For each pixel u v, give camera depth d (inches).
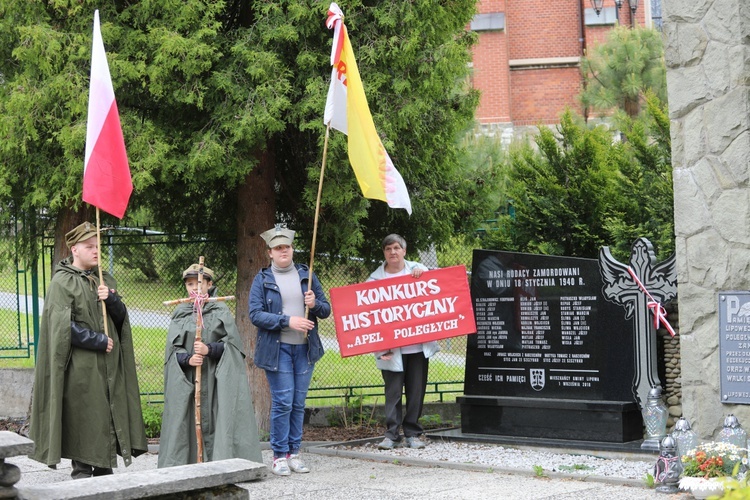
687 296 288.0
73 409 252.4
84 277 261.9
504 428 362.9
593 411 342.0
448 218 424.2
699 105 285.6
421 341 352.2
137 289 433.1
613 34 876.6
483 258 375.2
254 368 384.8
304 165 405.1
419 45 356.2
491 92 1163.9
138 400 267.3
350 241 364.8
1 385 440.5
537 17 1199.6
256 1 348.8
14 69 354.6
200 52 327.3
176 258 430.3
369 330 349.7
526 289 363.9
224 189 416.8
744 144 275.6
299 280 313.9
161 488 168.9
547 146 455.8
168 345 276.8
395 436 353.4
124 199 275.6
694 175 287.0
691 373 286.8
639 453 321.7
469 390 374.0
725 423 269.1
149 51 339.0
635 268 339.6
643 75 846.5
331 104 309.4
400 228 419.5
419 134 396.5
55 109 330.6
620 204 438.0
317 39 356.2
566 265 355.3
